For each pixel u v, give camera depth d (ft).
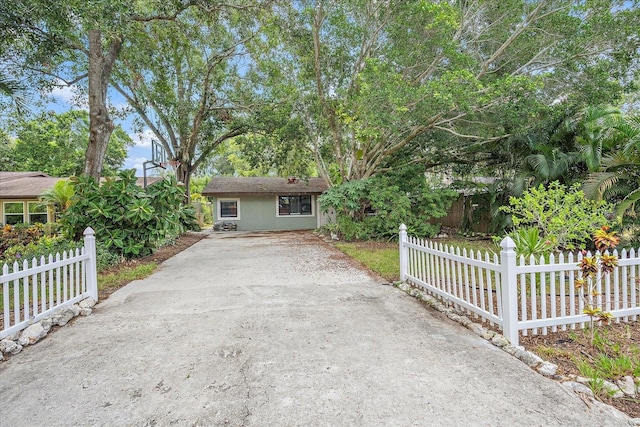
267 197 60.13
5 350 9.73
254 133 51.19
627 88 30.19
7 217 51.29
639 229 21.90
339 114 35.76
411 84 31.01
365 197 38.75
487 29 32.14
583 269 10.06
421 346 10.06
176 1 26.09
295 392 7.68
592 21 27.48
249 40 41.52
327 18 34.76
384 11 32.68
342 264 23.98
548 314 12.83
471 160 41.83
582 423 6.50
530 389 7.70
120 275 20.03
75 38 24.97
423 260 15.72
